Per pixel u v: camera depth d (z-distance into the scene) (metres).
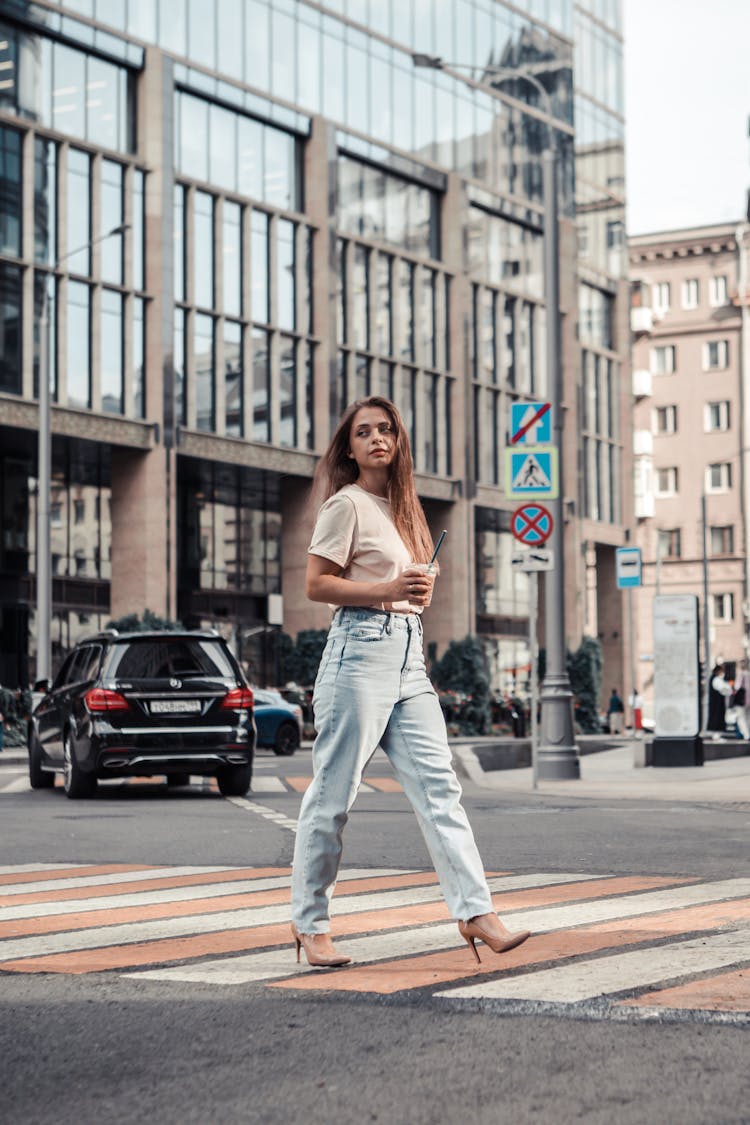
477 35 58.22
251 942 6.62
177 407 44.59
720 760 26.25
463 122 56.97
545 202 22.28
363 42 52.44
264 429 47.94
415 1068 4.44
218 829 12.52
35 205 41.00
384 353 53.16
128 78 44.28
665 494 90.56
